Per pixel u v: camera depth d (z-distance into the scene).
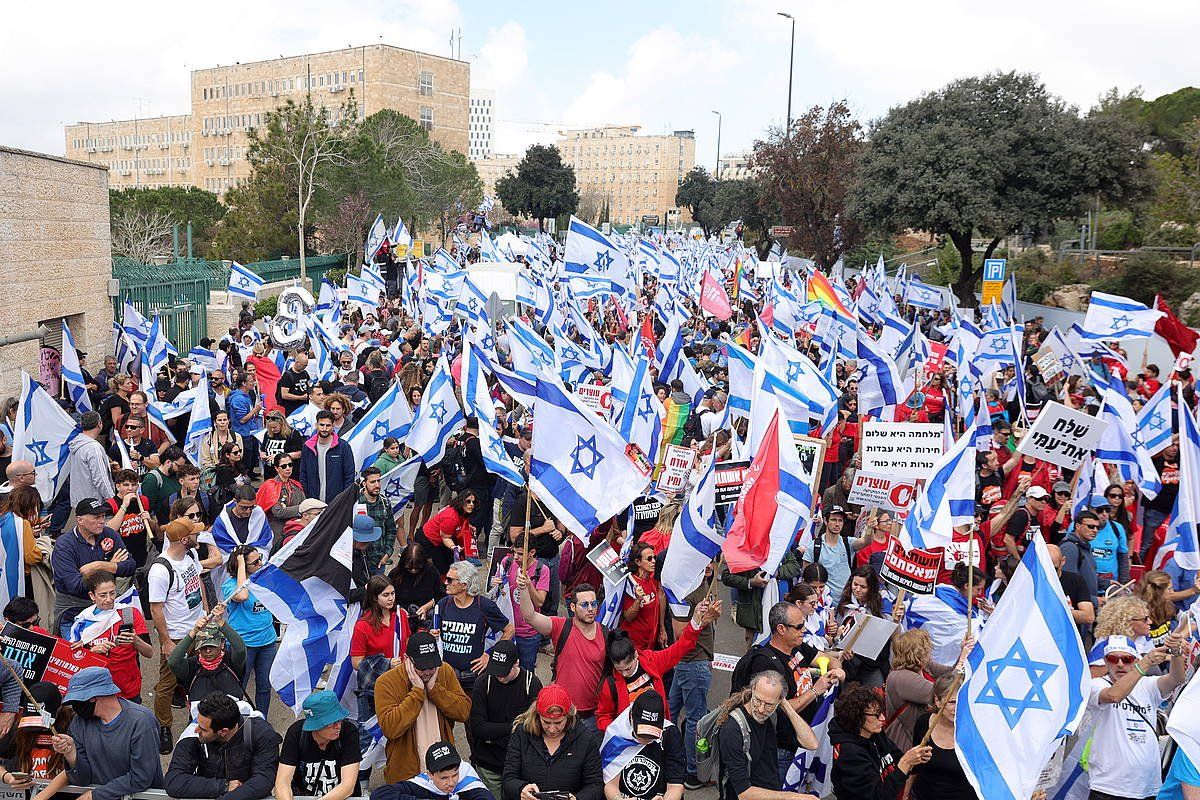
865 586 8.34
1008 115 37.47
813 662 7.38
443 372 12.52
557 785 6.31
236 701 6.34
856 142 49.97
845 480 11.27
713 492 8.09
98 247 24.17
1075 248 46.03
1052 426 10.76
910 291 30.83
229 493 12.16
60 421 11.42
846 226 50.78
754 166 54.34
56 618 8.59
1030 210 37.25
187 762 6.25
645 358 11.77
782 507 8.16
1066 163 36.12
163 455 11.98
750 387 13.31
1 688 6.44
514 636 9.02
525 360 14.98
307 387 16.55
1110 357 19.88
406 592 8.87
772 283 22.23
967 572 8.48
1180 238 38.75
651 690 6.34
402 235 40.25
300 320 21.98
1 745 6.43
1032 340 25.20
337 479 11.38
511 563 8.91
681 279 32.06
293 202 50.88
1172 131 50.53
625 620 8.54
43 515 11.40
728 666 8.34
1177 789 6.52
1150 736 6.93
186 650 7.48
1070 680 5.88
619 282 24.28
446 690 6.88
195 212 58.59
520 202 105.19
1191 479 10.04
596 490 8.20
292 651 7.43
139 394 13.09
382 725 6.74
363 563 8.96
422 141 70.81
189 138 132.62
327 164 50.97
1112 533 10.85
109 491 11.23
